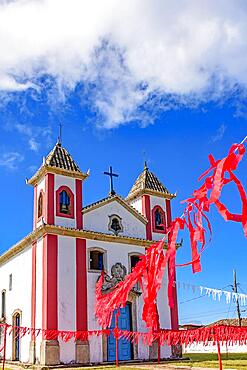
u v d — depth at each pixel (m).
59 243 24.92
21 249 28.03
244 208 4.08
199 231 4.69
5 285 30.03
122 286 7.22
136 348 25.73
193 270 4.75
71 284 24.59
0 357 27.88
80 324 24.12
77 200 26.50
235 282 36.47
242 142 4.19
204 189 4.54
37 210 26.59
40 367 21.59
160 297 27.77
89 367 21.61
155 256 5.95
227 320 43.12
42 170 26.17
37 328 23.92
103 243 26.75
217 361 22.91
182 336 18.56
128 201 31.94
